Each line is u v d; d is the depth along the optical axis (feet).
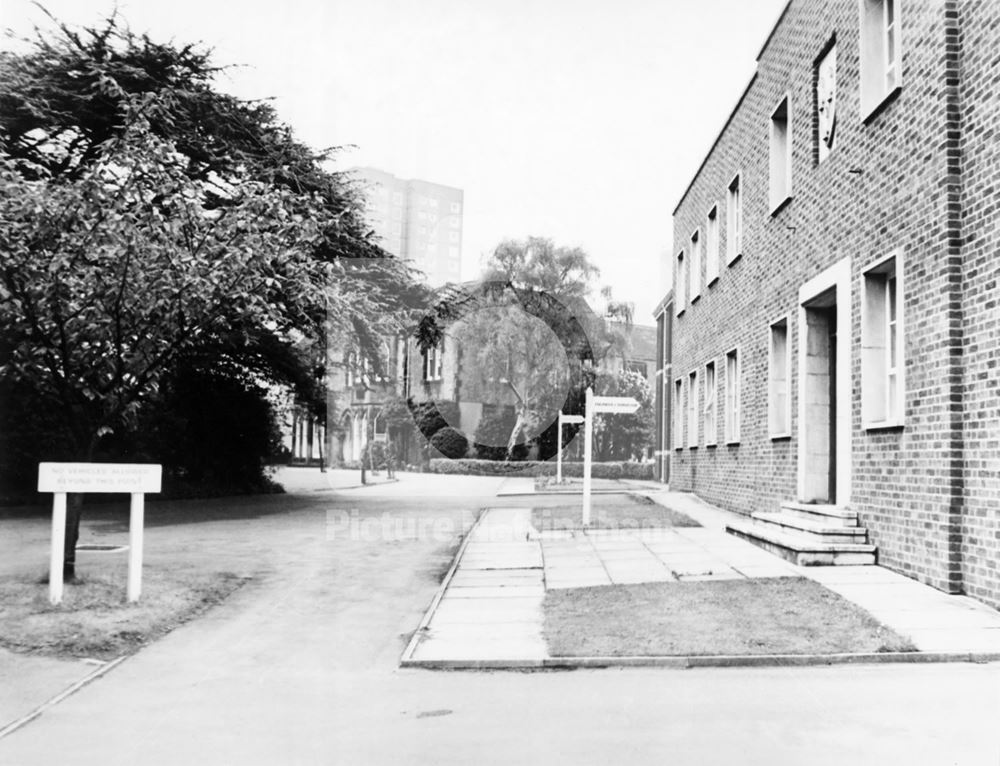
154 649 24.08
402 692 19.51
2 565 36.73
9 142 63.52
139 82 65.16
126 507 70.85
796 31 43.91
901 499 30.86
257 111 68.85
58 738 16.74
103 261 31.73
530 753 15.21
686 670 20.68
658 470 124.06
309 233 36.09
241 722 17.51
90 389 32.94
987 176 26.35
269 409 89.25
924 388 29.32
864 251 34.53
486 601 29.01
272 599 30.86
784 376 47.88
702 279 67.67
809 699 18.19
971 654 20.98
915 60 30.40
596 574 33.14
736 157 56.75
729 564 33.65
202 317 33.99
